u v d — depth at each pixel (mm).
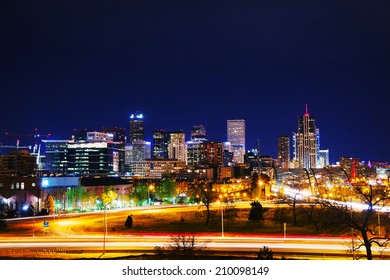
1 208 197750
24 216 192625
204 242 113688
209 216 181125
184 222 169125
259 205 174875
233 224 164625
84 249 104875
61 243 113938
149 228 151375
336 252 98312
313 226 155625
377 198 198750
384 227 139000
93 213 197500
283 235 132250
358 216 160375
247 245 109125
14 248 106688
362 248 102625
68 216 186500
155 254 85875
